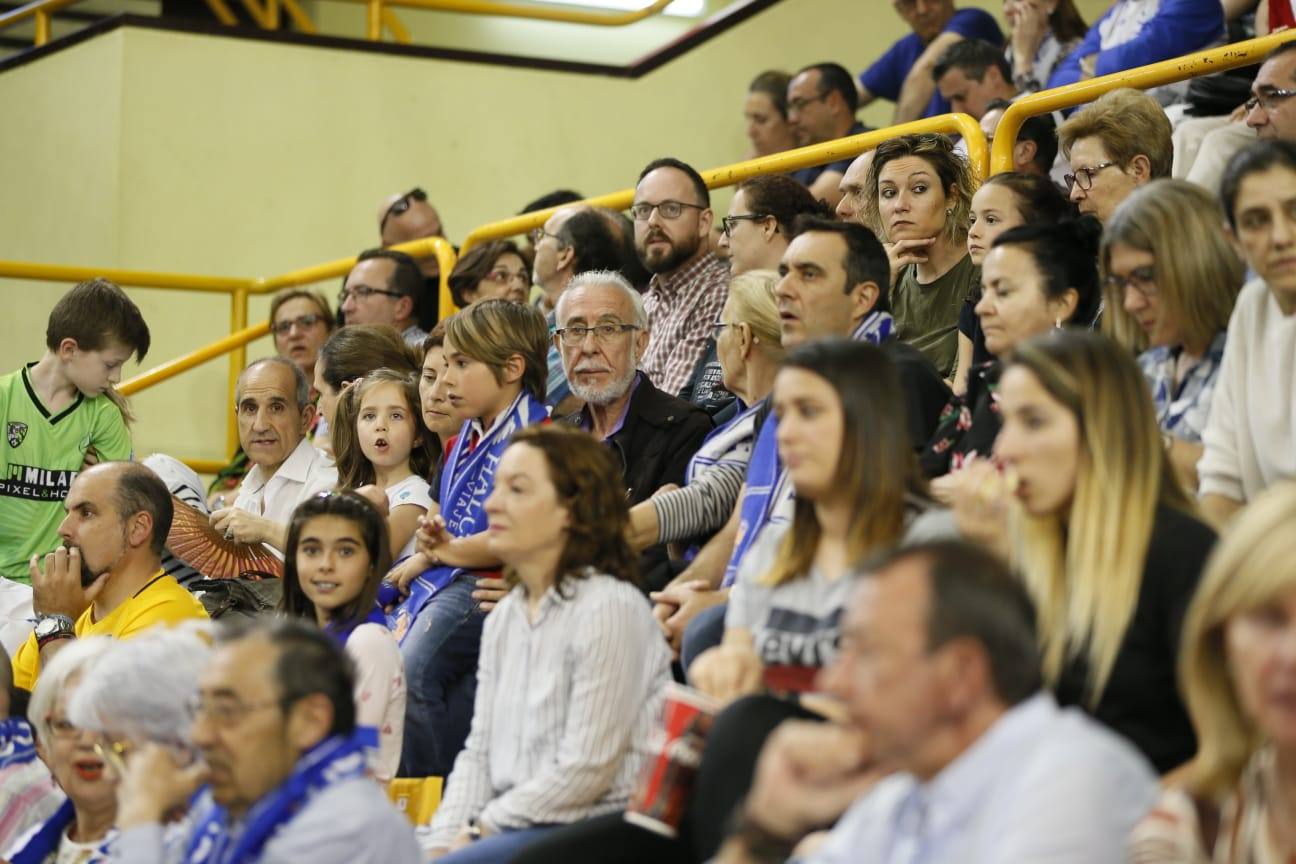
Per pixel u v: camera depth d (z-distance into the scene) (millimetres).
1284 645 5867
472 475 14078
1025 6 21531
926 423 11422
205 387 26328
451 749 13039
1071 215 13086
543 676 10219
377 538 12492
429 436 15414
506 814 9898
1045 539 8383
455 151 27375
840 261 12188
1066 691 8109
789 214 15844
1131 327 10750
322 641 8617
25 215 26562
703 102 27625
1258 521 6043
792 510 9914
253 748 8398
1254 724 6355
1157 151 13000
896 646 6203
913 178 14344
